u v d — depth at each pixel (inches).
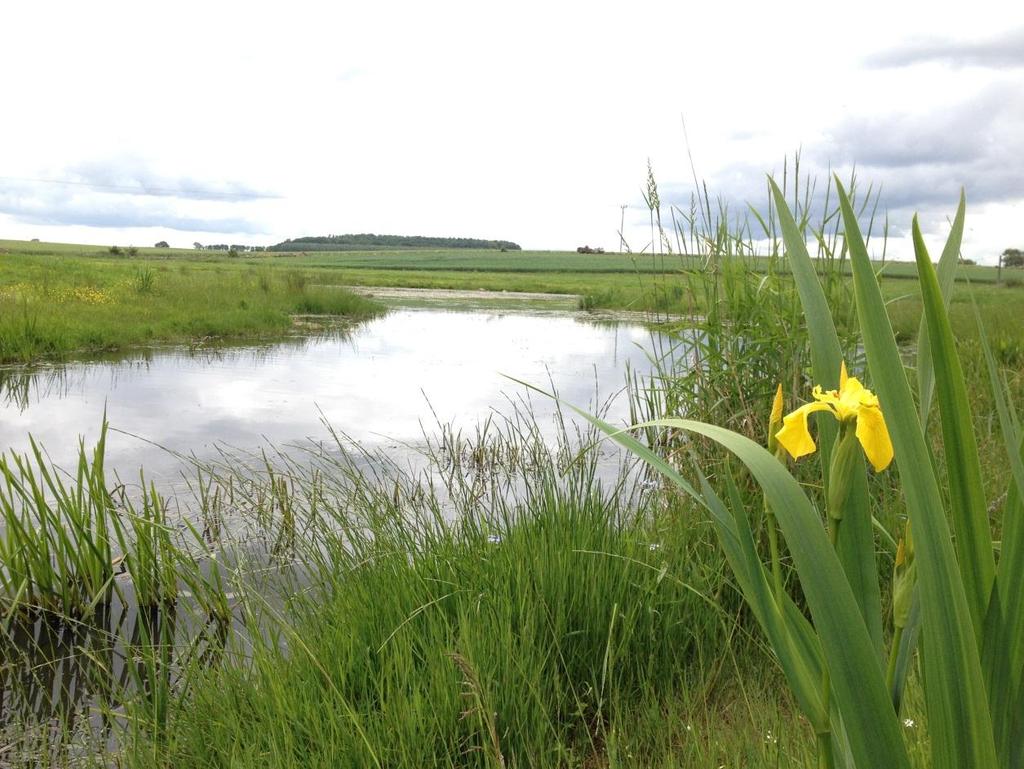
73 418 310.2
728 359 147.8
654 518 139.0
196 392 377.7
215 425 303.6
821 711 42.2
